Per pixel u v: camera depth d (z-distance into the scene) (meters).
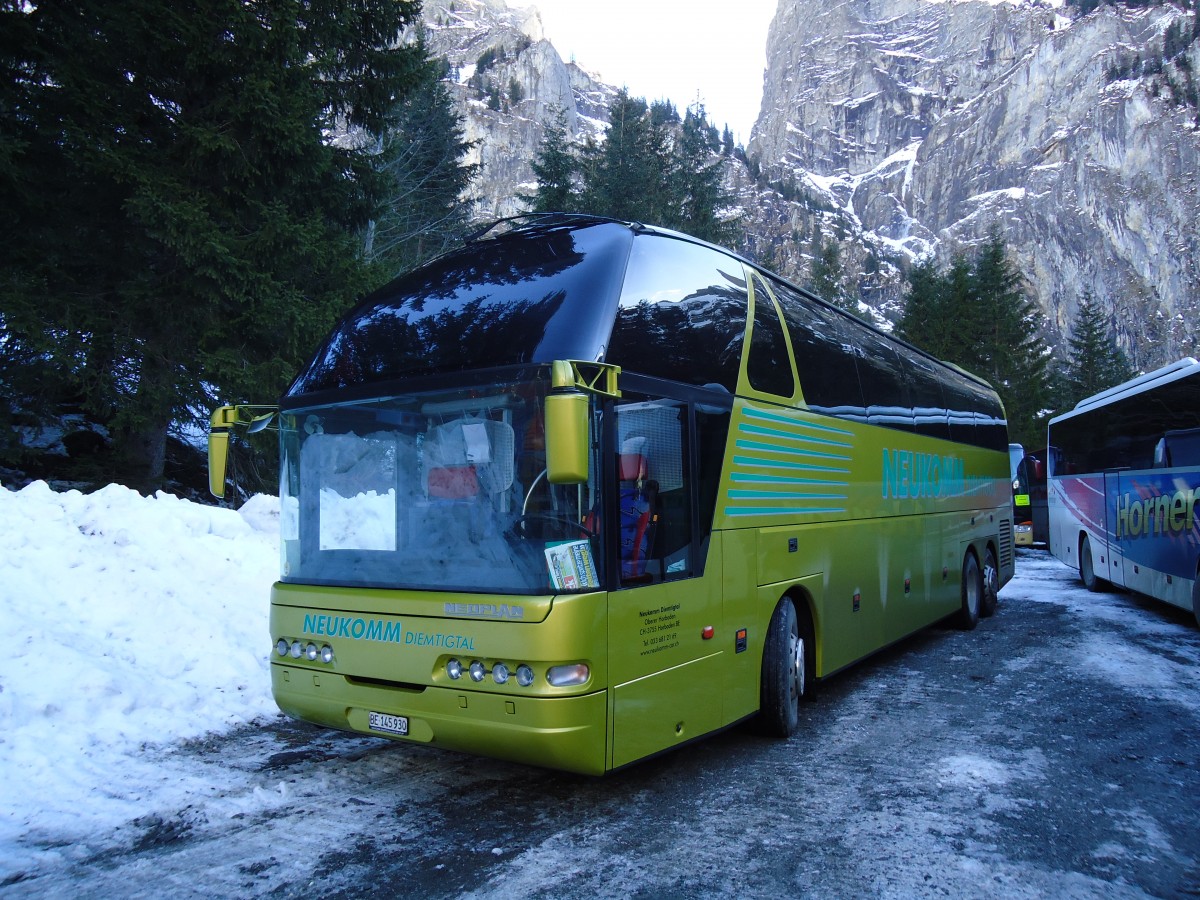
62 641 6.41
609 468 4.49
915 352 10.35
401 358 4.87
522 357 4.48
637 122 52.16
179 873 3.91
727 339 5.86
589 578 4.31
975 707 7.20
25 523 7.82
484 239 5.74
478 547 4.42
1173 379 11.12
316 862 4.04
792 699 6.29
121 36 13.00
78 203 13.48
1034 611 13.32
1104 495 14.42
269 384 13.64
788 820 4.61
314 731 6.17
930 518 9.98
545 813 4.70
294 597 4.98
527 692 4.14
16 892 3.71
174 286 13.62
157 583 7.82
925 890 3.77
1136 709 7.06
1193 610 10.66
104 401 12.99
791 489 6.51
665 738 4.82
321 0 15.05
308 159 14.29
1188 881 3.88
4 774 4.91
